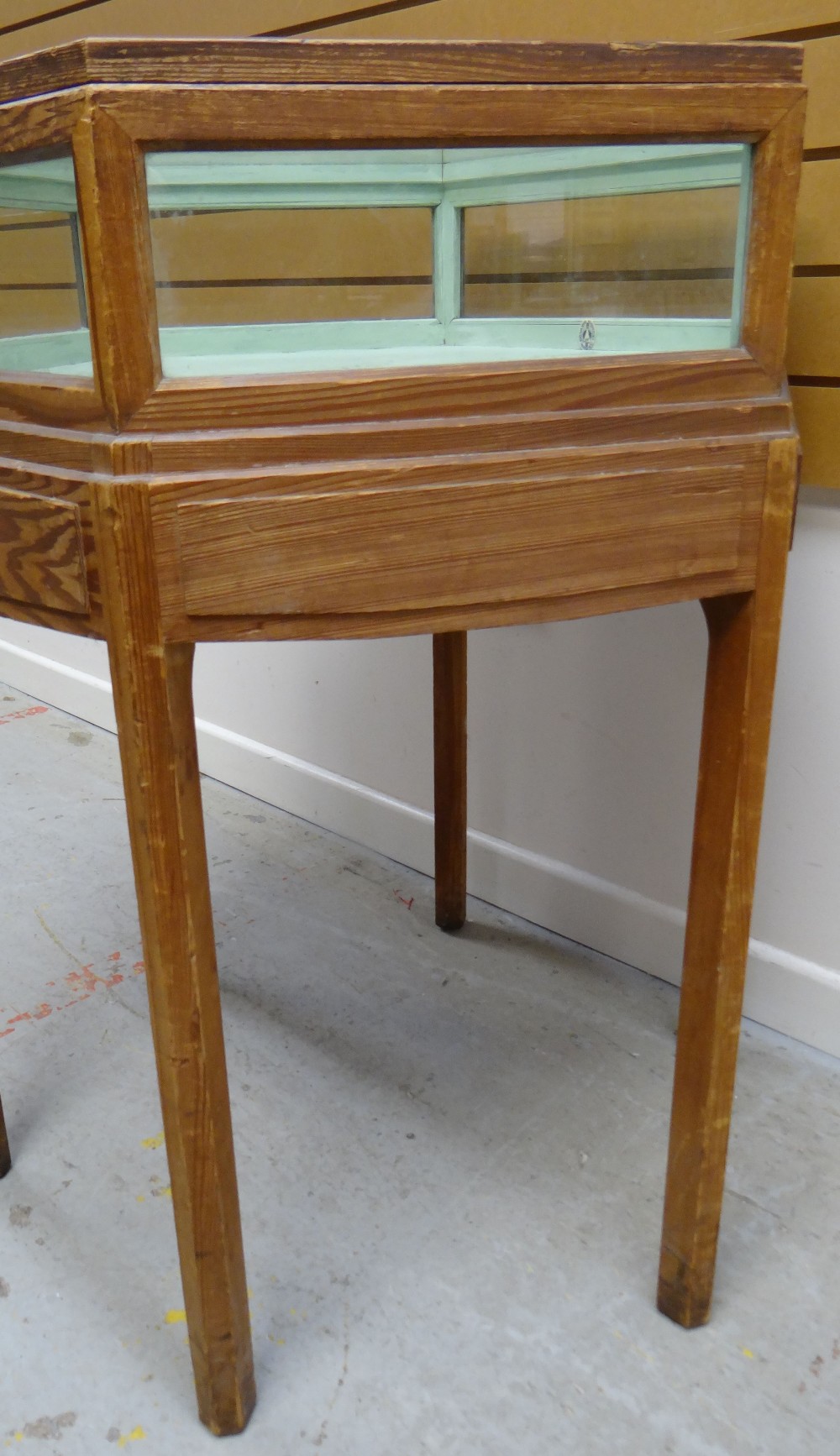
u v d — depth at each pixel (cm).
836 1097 110
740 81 59
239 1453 76
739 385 65
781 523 68
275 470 57
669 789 123
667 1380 81
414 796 154
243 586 58
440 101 54
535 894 141
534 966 133
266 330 62
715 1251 83
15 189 57
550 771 135
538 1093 111
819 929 115
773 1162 102
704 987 77
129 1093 112
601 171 65
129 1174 102
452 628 62
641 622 120
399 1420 78
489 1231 94
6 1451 76
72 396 58
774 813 115
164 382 56
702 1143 79
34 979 132
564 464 61
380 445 58
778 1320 86
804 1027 118
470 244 70
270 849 163
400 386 58
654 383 63
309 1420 78
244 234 59
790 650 109
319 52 52
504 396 60
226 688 179
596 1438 76
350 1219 96
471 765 144
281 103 52
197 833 63
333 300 65
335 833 168
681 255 65
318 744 166
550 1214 96
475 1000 127
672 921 127
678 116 58
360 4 116
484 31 108
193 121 51
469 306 72
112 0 139
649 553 64
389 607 60
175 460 56
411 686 148
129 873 156
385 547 59
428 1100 110
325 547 58
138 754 60
